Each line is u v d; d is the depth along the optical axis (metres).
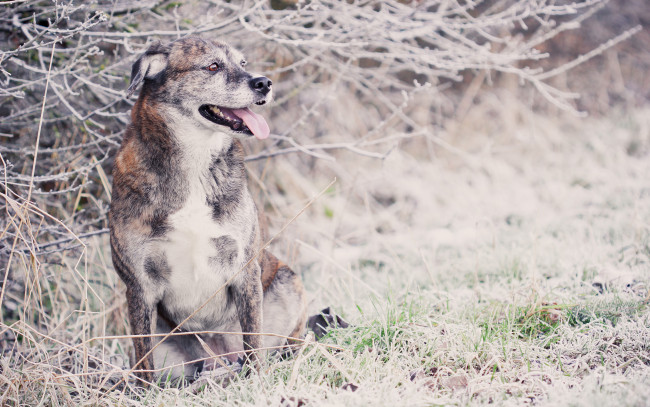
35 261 3.86
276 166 8.01
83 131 5.82
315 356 3.69
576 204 7.46
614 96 12.05
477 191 8.48
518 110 10.76
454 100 11.30
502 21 5.25
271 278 4.47
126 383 3.58
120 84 6.04
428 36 6.29
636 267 4.89
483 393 3.13
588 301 4.21
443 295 4.70
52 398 3.40
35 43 4.48
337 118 9.06
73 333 4.66
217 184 3.89
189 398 3.44
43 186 5.81
